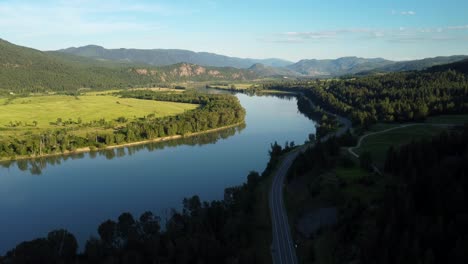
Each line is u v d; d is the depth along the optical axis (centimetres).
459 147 12075
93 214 14875
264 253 10306
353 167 14912
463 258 7050
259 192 14925
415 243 7481
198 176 19162
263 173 17338
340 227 10356
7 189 18050
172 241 10350
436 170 9575
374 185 12488
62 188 17988
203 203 14088
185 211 13438
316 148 17462
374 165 15000
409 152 12850
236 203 13062
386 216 8800
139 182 18512
